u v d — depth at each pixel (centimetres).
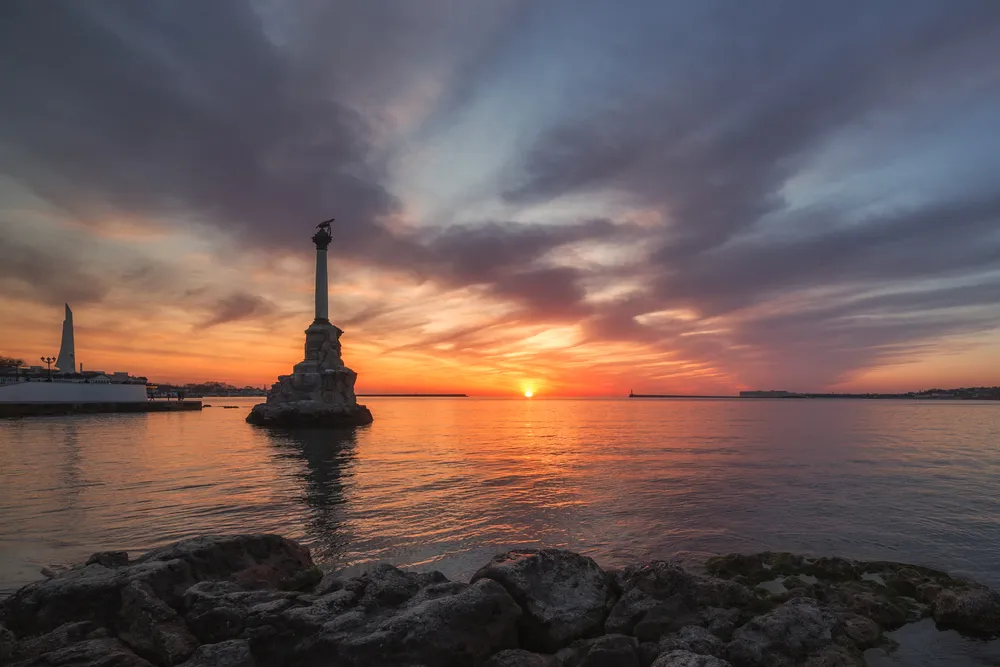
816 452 4522
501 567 1155
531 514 2197
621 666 956
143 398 12644
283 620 970
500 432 7556
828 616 1109
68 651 905
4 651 921
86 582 1099
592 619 1126
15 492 2667
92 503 2403
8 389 10212
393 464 3881
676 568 1227
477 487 2845
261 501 2472
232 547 1344
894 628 1193
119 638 1002
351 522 2077
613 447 5112
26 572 1491
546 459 4150
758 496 2545
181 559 1223
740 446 5116
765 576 1466
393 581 1129
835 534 1906
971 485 2838
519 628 1086
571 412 17225
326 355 8844
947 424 9125
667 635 1052
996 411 16738
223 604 1041
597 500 2472
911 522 2062
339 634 941
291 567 1421
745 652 1008
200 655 903
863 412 15875
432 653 914
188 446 5191
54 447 4884
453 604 995
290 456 4422
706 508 2294
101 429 7275
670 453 4506
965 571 1552
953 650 1098
